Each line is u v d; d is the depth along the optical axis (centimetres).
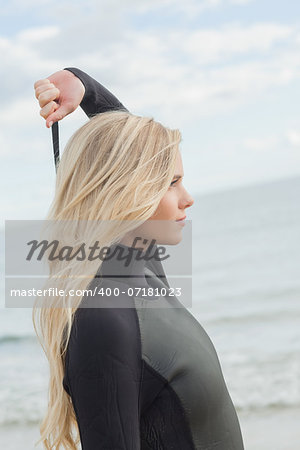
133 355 128
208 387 139
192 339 142
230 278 2514
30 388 1119
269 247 3278
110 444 123
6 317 1809
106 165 133
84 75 164
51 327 139
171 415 134
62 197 140
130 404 125
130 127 136
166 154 135
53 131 157
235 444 146
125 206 130
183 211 143
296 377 1073
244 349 1341
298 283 2192
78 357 126
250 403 970
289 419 883
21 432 916
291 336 1414
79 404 127
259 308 1828
